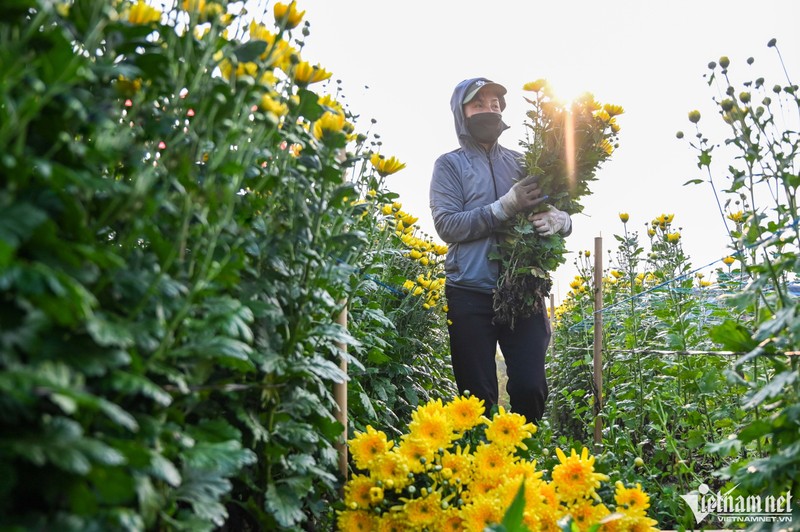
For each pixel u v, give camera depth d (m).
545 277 3.57
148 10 1.43
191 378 1.46
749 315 3.46
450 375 4.82
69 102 1.14
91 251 1.09
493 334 3.72
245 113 1.43
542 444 3.59
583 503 2.13
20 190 1.10
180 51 1.57
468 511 2.06
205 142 1.51
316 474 2.01
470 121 3.88
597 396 3.90
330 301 1.92
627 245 4.30
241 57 1.61
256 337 1.80
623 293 5.59
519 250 3.61
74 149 1.17
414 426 2.32
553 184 3.74
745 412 2.86
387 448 2.28
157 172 1.45
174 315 1.39
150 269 1.34
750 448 2.52
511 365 3.71
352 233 1.90
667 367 3.52
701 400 3.38
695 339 3.54
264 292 1.79
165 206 1.37
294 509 1.76
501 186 3.89
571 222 3.85
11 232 0.97
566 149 3.70
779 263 2.00
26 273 0.96
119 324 1.17
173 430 1.35
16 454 0.99
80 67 1.10
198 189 1.44
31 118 1.13
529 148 3.81
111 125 1.27
